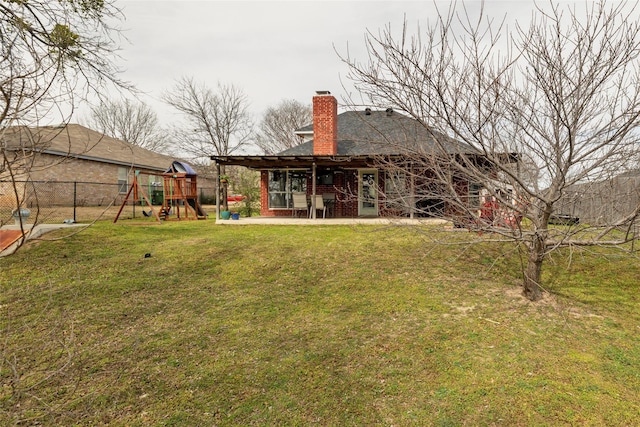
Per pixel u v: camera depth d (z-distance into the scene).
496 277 6.05
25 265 6.52
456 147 4.46
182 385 3.35
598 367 3.43
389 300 5.25
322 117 13.63
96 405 3.07
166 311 4.97
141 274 6.29
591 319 4.49
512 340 3.98
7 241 7.73
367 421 2.84
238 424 2.84
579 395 3.02
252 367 3.63
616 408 2.85
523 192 4.65
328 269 6.64
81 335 4.27
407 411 2.93
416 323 4.50
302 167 14.16
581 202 4.77
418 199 6.34
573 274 6.09
